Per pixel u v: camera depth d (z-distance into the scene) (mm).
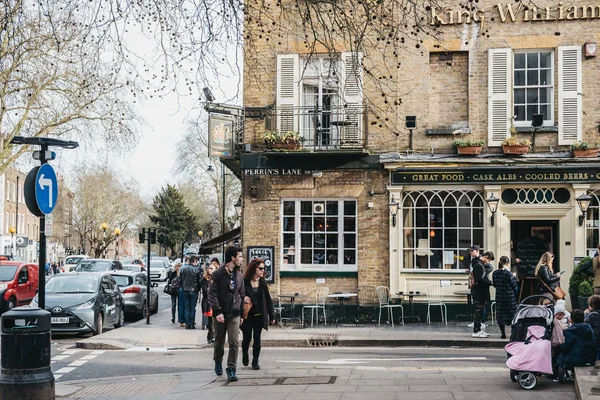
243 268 21719
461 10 20938
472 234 21000
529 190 20672
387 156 21141
